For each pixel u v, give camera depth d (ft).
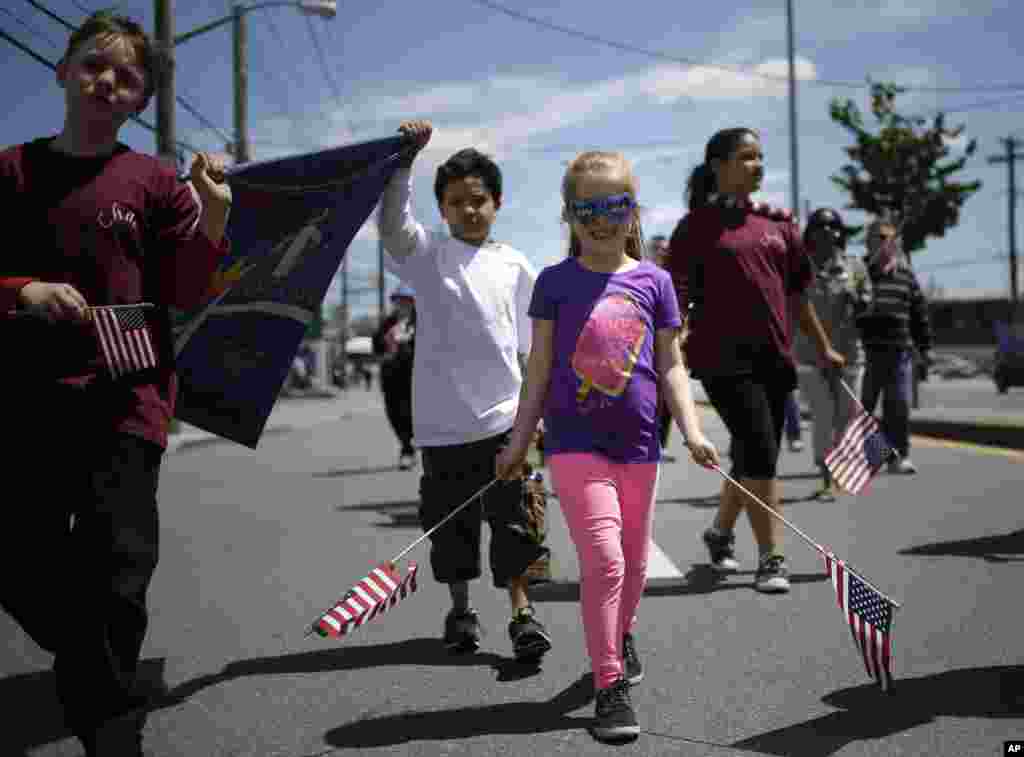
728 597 13.76
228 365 10.44
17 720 9.67
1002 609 12.43
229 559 17.66
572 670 10.85
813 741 8.55
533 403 9.74
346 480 30.48
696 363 14.67
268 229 10.57
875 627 8.71
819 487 24.66
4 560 7.82
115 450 7.86
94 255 7.94
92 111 8.00
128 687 7.85
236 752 8.68
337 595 14.61
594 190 9.53
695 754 8.38
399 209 11.34
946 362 153.38
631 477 9.61
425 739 8.89
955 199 81.87
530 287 12.16
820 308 22.85
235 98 69.36
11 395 7.74
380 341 32.89
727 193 14.93
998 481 24.45
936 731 8.67
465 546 11.69
